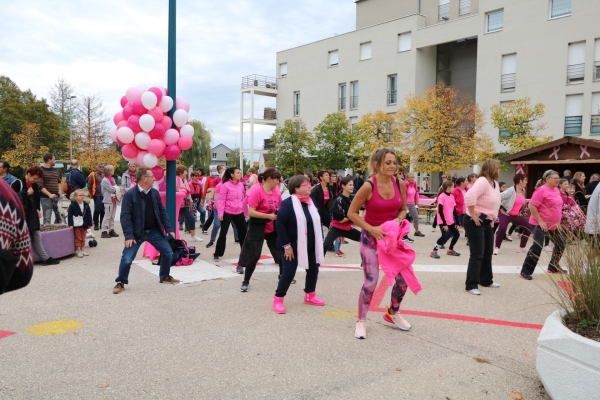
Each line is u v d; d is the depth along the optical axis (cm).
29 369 334
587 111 2155
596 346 259
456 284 628
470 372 339
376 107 3080
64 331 415
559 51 2231
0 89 4981
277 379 323
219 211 763
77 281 611
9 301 511
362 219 404
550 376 283
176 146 745
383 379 325
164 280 606
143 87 715
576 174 1070
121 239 1023
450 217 851
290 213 480
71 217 781
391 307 438
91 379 320
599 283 305
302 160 2886
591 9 2123
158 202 591
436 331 430
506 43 2409
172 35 742
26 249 188
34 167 692
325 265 765
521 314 487
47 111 4712
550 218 621
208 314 473
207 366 344
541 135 2173
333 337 410
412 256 405
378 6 3288
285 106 3688
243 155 3788
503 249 969
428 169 2205
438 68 2988
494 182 581
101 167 1215
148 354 365
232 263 754
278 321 454
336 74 3306
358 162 2675
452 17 2864
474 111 2194
